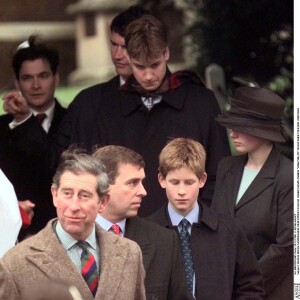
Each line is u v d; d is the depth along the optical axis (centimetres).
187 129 2772
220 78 3822
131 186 2280
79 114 2858
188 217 2444
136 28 2703
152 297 2256
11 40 5219
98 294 2042
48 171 2873
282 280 2623
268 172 2653
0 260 2047
